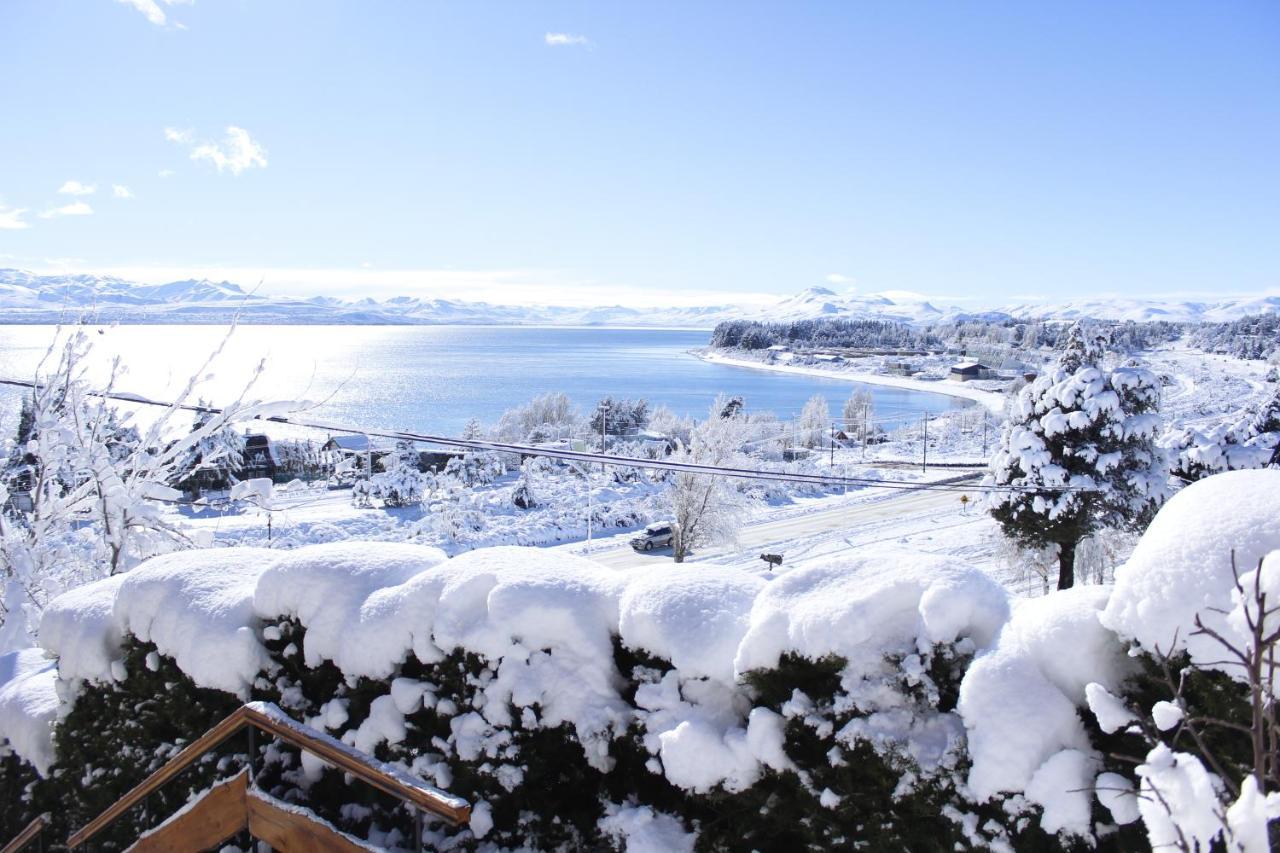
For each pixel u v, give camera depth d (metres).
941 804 3.44
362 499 40.03
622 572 4.73
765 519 42.22
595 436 66.94
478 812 4.41
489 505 40.78
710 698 4.08
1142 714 3.19
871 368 189.12
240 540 29.73
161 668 5.38
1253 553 3.02
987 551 32.66
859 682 3.65
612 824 4.17
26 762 6.26
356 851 3.41
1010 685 3.34
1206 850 2.24
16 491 12.67
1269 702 2.38
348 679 4.79
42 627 5.97
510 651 4.37
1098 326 25.70
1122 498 24.53
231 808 3.91
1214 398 88.94
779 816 3.86
